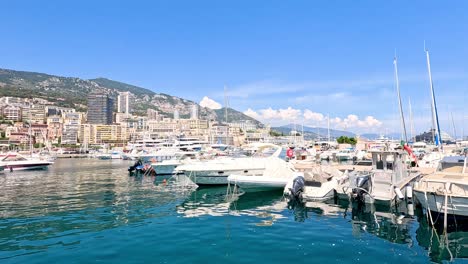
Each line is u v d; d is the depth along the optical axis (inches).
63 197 741.9
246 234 421.7
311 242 386.9
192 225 471.2
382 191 605.9
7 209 596.7
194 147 2600.9
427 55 1155.3
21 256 342.0
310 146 2728.8
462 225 438.0
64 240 397.7
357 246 372.5
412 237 407.5
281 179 740.0
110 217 526.0
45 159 1950.1
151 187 922.1
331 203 647.1
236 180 741.9
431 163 1150.3
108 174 1396.4
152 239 400.5
